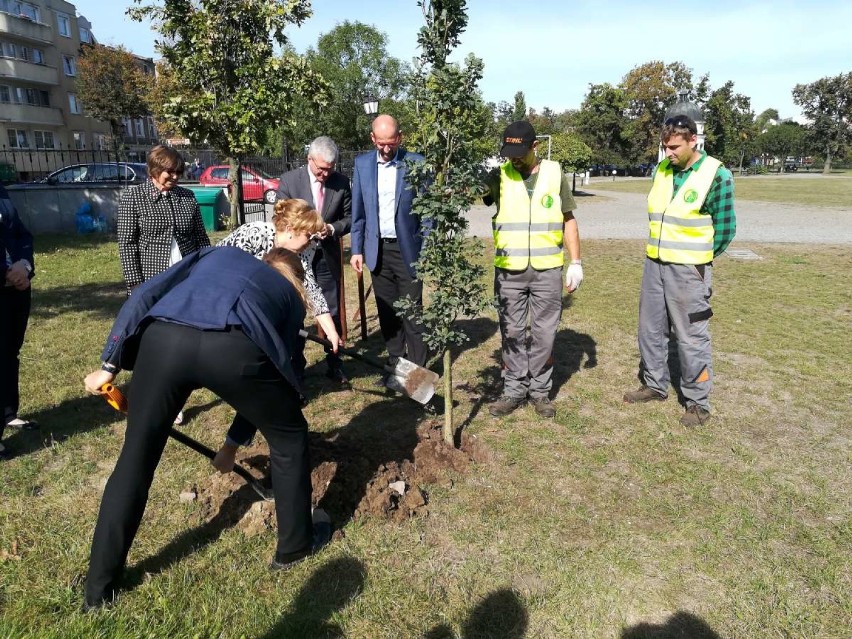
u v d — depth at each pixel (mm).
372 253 4574
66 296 7902
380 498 3191
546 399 4406
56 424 4168
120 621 2393
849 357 5594
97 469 3625
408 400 4633
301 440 2650
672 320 4238
